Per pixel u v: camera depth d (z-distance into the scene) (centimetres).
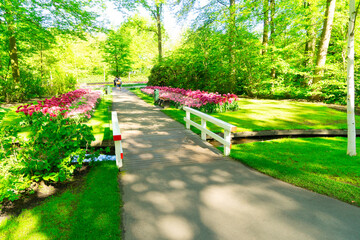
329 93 1262
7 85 1291
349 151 465
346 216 260
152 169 407
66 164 369
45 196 321
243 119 817
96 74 5316
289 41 1531
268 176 376
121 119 856
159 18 2412
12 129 354
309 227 240
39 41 1582
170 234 233
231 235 230
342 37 1238
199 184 347
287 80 1505
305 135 671
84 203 293
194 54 1669
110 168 409
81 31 1443
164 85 2114
